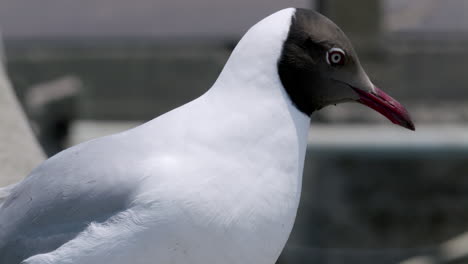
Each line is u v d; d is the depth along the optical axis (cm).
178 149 488
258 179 488
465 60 2345
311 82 512
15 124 749
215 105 500
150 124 512
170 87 2361
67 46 2322
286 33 501
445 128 1780
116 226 475
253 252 493
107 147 506
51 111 1419
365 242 1650
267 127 495
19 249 504
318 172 1580
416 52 2339
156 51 2355
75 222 491
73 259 483
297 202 510
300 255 1558
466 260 1444
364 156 1498
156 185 473
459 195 1775
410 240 1700
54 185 504
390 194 1706
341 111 1923
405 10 2641
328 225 1619
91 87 2325
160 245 474
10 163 684
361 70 534
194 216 472
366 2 2367
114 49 2336
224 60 2380
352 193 1664
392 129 1622
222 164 482
